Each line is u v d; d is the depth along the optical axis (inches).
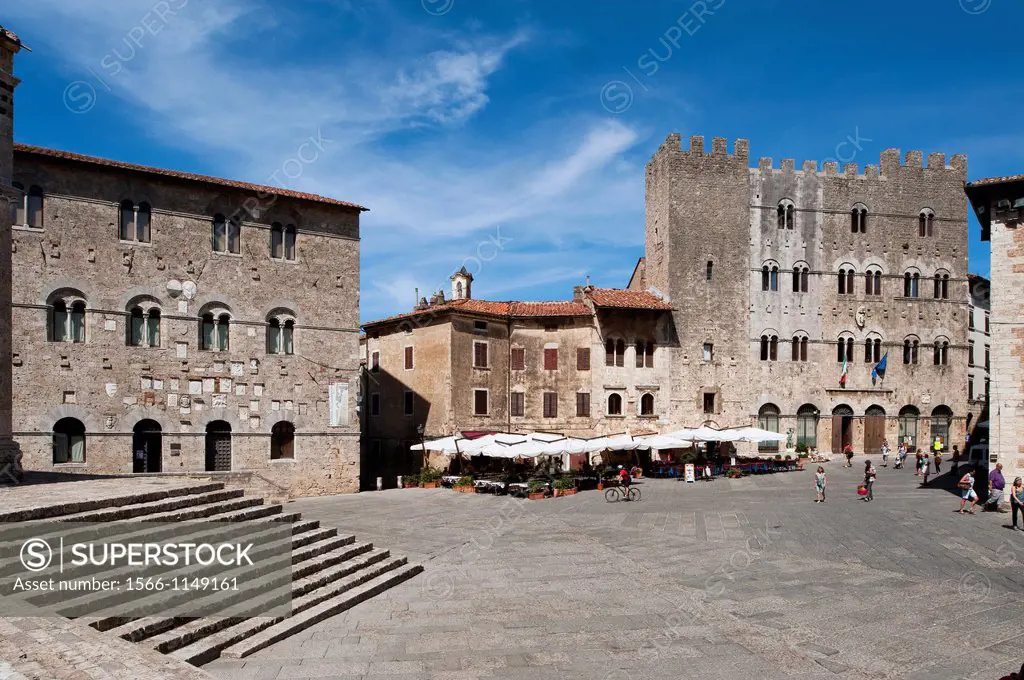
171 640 570.3
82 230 1487.5
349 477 1791.3
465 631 687.1
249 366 1667.1
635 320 2434.8
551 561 997.2
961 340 2600.9
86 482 904.3
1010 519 1273.4
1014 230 1354.6
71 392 1460.4
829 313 2539.4
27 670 433.7
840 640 670.5
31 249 1434.5
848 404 2529.5
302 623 681.6
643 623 717.9
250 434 1660.9
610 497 1668.3
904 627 705.6
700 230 2501.2
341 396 1786.4
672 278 2477.9
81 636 491.8
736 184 2527.1
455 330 2284.7
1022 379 1342.3
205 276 1622.8
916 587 845.8
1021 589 835.4
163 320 1568.7
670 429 2431.1
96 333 1491.1
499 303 2519.7
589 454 2342.5
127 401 1517.0
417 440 2365.9
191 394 1592.0
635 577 904.3
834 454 2509.8
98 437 1481.3
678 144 2506.2
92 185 1501.0
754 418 2479.1
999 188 1362.0
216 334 1637.6
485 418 2333.9
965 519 1280.8
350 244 1819.6
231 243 1665.8
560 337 2437.3
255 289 1684.3
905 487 1754.4
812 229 2551.7
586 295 2469.2
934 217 2608.3
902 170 2593.5
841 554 1024.2
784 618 734.5
